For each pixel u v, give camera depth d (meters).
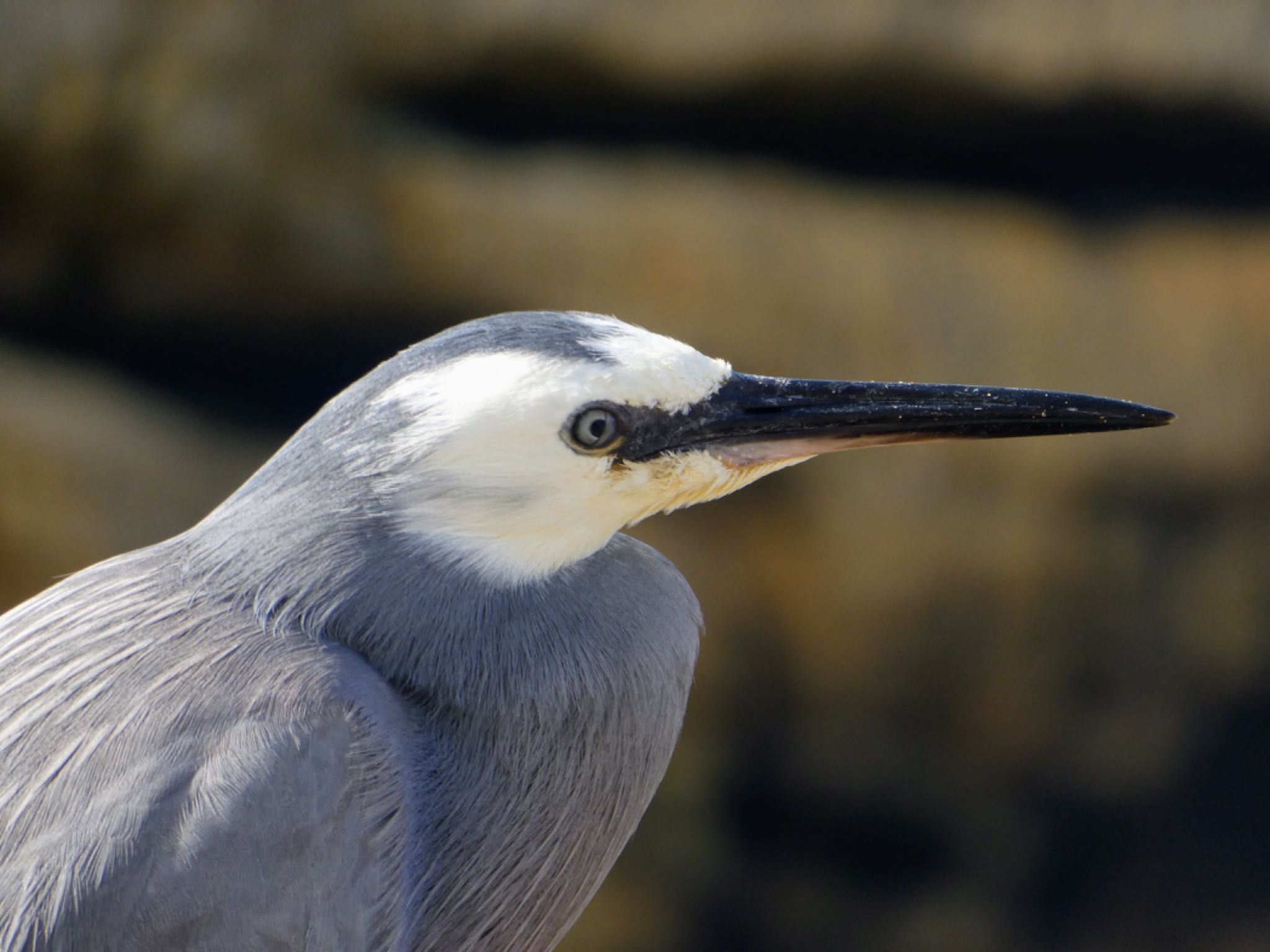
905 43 12.12
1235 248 12.75
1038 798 13.41
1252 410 12.65
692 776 12.99
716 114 12.52
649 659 5.14
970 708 12.92
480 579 4.92
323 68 12.20
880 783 13.16
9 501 11.73
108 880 4.13
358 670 4.67
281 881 4.26
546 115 12.55
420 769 4.77
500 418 4.73
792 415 5.16
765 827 13.31
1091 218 12.92
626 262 12.33
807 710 12.87
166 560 5.02
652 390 4.91
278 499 4.91
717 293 12.29
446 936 4.93
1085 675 12.97
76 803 4.26
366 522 4.80
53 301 12.45
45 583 11.79
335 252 12.35
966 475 12.37
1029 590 12.64
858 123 12.55
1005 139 12.65
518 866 4.98
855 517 12.37
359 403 4.91
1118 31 12.20
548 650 4.92
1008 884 13.62
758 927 13.44
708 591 12.59
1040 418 5.33
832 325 12.32
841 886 13.48
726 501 12.53
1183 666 13.13
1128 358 12.55
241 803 4.24
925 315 12.34
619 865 13.03
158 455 12.34
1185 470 12.59
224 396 13.01
